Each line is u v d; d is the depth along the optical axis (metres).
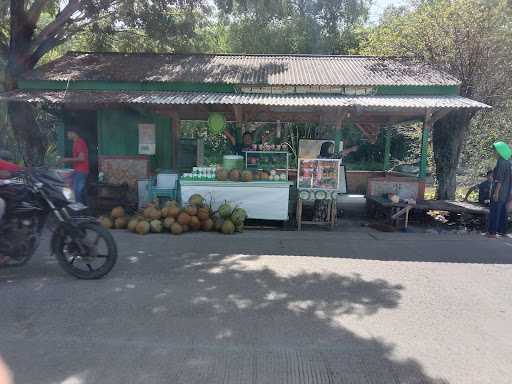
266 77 10.63
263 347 3.65
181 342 3.71
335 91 10.20
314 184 8.38
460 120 11.09
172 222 7.76
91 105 9.84
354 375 3.26
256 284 5.16
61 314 4.24
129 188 10.34
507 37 10.66
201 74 10.84
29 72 10.91
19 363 3.35
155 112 10.56
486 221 8.77
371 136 13.38
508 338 3.92
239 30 21.62
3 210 5.04
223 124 10.55
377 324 4.14
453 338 3.90
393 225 9.11
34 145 11.35
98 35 13.68
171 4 13.12
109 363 3.36
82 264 5.80
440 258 6.45
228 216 7.99
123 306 4.45
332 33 22.20
